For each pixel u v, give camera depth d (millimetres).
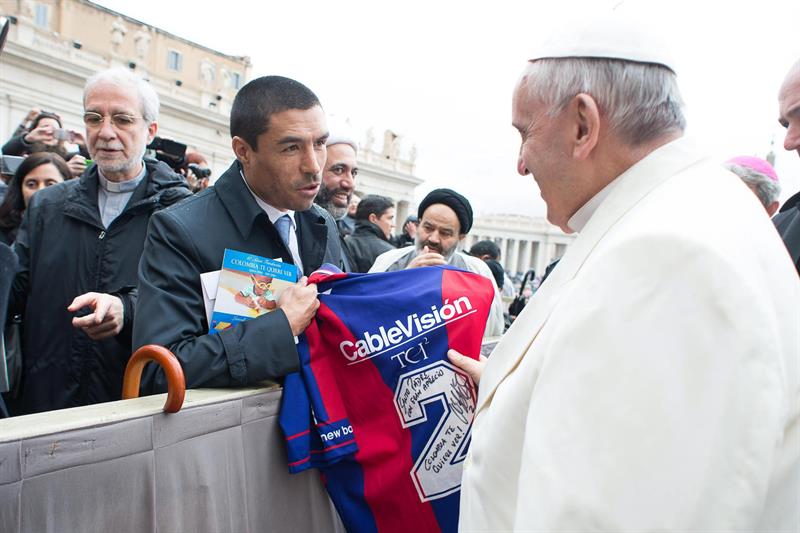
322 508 1407
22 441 859
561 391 633
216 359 1183
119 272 1845
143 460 1019
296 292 1329
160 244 1325
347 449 1307
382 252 3391
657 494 563
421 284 1429
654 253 631
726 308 583
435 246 2512
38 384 1813
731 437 556
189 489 1096
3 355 1473
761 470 556
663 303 607
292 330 1261
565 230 955
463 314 1412
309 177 1392
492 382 907
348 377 1345
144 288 1291
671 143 795
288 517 1322
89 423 940
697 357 580
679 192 723
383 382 1337
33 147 3061
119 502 984
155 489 1036
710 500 551
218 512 1152
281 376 1300
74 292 1839
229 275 1328
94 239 1876
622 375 600
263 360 1213
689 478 557
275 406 1297
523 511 628
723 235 641
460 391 1367
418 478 1333
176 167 2777
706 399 568
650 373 589
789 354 649
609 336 620
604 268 666
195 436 1113
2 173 2820
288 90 1359
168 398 1046
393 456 1331
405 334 1355
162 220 1347
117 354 1780
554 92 807
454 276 1481
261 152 1360
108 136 1850
